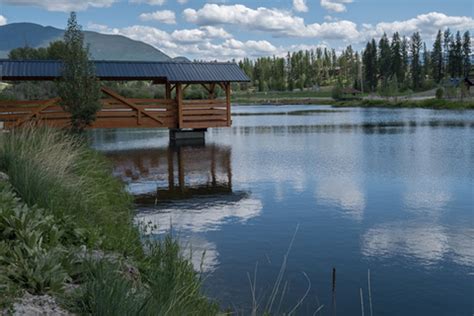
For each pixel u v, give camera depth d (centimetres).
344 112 6347
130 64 2700
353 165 1800
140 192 1342
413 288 668
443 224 988
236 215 1077
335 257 795
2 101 2330
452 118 4503
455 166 1717
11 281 396
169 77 2661
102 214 781
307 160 1959
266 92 16175
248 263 763
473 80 9744
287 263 764
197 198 1261
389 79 12119
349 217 1053
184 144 2655
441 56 14000
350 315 586
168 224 992
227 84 2833
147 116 2697
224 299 623
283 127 3831
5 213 510
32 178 689
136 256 636
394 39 13612
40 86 4319
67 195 749
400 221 1016
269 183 1472
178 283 502
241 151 2295
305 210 1122
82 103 2097
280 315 582
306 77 17525
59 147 969
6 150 877
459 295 644
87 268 454
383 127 3581
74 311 384
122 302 378
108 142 2800
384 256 799
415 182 1438
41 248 475
